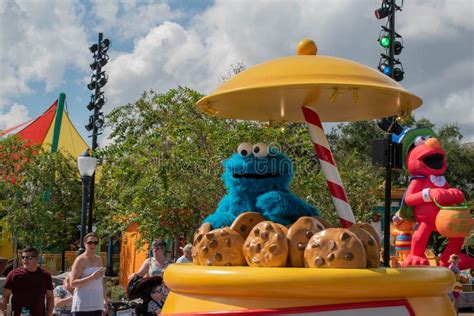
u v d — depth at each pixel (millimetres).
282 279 2857
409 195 12188
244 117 4590
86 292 7316
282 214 3699
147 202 12586
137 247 14633
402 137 12461
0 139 19969
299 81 3182
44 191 19953
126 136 13430
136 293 7488
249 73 3436
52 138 24359
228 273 2969
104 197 18672
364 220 12758
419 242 12055
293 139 11086
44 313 7414
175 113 12781
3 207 19578
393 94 3734
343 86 3225
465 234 11773
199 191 11930
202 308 3061
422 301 3039
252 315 2893
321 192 10742
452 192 11812
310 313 2850
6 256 22844
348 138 33125
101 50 16203
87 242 7457
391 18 12617
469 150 32094
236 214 3803
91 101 16109
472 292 16734
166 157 12328
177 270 3260
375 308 2912
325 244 3014
